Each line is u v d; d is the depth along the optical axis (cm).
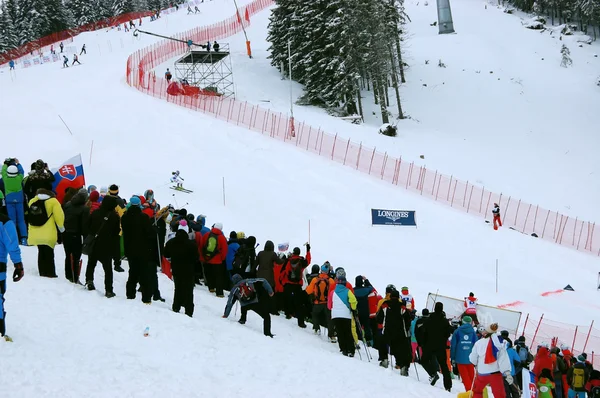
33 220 2877
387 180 9056
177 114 9825
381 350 2930
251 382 2072
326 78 12875
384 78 13412
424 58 17625
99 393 1723
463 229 7519
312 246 6234
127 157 7769
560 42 19950
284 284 3462
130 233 2820
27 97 10281
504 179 11206
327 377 2298
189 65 13888
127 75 11975
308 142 9712
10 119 8712
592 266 7225
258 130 10094
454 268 6362
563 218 9706
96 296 2769
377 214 7162
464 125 13975
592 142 13875
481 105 15175
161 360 2152
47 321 2330
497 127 14125
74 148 7681
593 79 17238
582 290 6406
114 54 15638
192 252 2842
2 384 1689
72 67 13988
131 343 2275
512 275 6444
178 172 6806
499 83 16425
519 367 2505
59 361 1942
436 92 15638
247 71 14325
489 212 8900
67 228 2914
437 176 9956
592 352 4228
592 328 4766
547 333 4647
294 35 13288
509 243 7362
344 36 12356
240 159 8431
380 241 6756
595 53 19262
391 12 14662
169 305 3003
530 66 17850
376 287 5253
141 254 2814
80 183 4038
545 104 15600
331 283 3091
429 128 13438
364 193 8062
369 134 11494
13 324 2228
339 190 7994
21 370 1803
